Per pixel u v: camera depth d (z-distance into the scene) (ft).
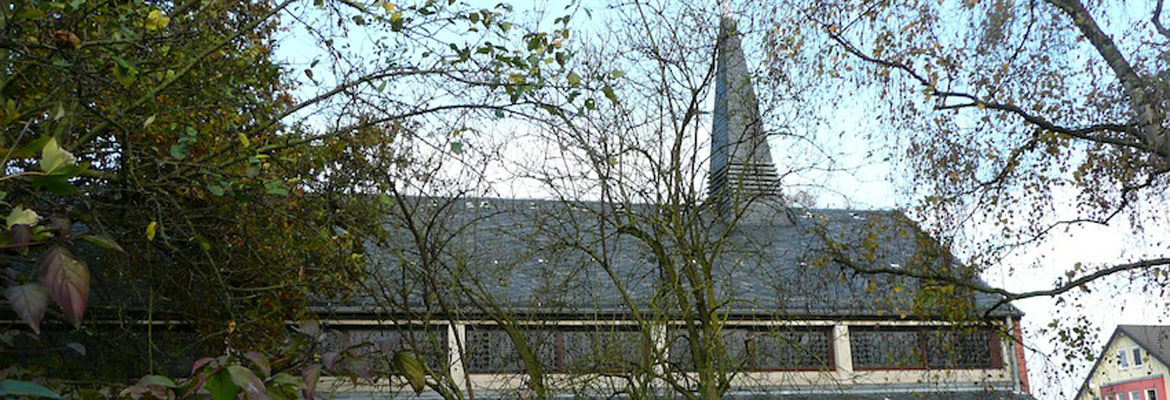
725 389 46.85
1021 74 52.39
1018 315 70.74
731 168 54.39
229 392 9.61
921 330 61.52
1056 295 56.08
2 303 12.67
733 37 51.52
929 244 57.00
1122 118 53.57
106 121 30.12
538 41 31.58
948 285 55.93
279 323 41.50
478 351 57.98
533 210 51.72
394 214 44.39
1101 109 53.83
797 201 51.44
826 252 59.16
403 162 44.11
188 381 9.89
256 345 40.96
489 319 51.34
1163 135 47.37
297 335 13.99
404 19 30.12
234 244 40.04
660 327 48.21
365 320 55.77
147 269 42.34
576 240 47.65
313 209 39.04
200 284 42.19
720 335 47.60
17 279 9.64
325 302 51.62
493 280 53.83
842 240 63.41
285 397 11.03
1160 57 47.88
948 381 67.05
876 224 59.67
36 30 27.43
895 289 57.82
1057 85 52.60
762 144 51.88
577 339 51.55
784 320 53.06
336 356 12.48
